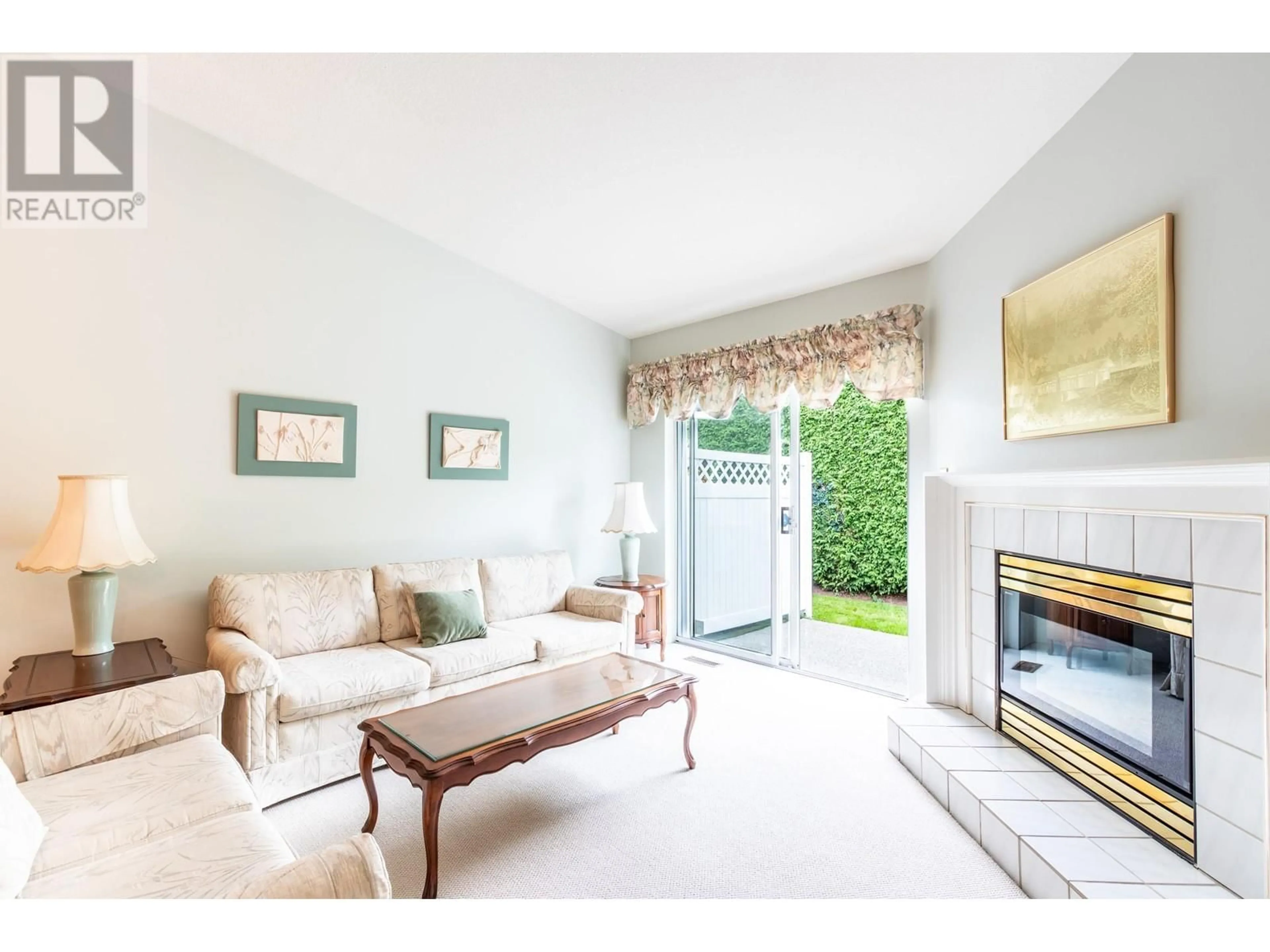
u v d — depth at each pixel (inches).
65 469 102.5
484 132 104.1
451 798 93.7
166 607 111.9
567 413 181.9
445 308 152.2
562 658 134.6
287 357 126.3
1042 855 67.7
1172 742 69.6
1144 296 71.1
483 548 161.0
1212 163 62.9
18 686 81.1
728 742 114.7
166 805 61.9
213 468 117.0
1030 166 96.2
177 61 97.1
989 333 108.4
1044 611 93.0
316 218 130.1
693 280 154.0
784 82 84.1
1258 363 57.9
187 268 114.0
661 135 99.0
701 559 191.2
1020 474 92.1
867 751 110.7
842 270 141.2
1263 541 58.9
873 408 151.7
